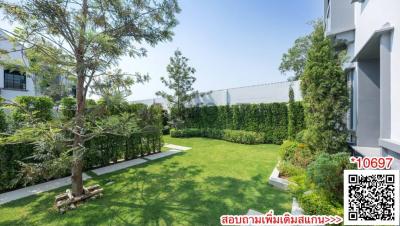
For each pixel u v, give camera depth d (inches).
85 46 139.1
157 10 171.2
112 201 151.1
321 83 198.4
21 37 136.2
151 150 340.5
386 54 143.3
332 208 109.4
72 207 140.7
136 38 171.8
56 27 140.5
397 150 119.8
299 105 366.9
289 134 376.2
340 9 286.0
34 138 133.3
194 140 499.2
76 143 152.2
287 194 156.8
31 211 137.8
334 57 208.4
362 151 207.5
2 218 128.3
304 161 187.9
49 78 161.5
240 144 427.2
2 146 175.6
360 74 227.9
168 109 666.2
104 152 261.7
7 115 178.4
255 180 191.5
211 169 233.9
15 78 473.7
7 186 176.7
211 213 129.0
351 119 267.6
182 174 217.0
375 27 179.8
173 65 616.4
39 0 127.9
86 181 200.5
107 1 151.4
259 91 487.8
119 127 161.6
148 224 117.2
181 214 128.5
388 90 142.5
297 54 522.3
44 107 207.0
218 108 559.8
